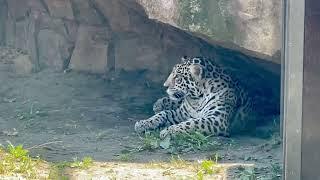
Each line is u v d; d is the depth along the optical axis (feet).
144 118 48.73
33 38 58.49
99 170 33.06
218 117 43.32
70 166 33.50
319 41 24.95
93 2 55.98
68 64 58.18
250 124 46.42
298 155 25.26
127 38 56.29
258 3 37.60
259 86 49.06
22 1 59.26
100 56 57.06
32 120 47.37
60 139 41.39
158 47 55.26
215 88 45.14
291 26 25.09
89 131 44.29
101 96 54.19
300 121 25.14
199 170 33.12
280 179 31.27
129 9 54.75
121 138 42.14
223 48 45.73
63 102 52.80
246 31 38.04
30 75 57.93
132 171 33.06
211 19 38.45
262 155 37.14
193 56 52.24
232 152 38.29
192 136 40.40
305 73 25.05
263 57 39.01
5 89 55.83
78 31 57.62
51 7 57.88
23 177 31.09
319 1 24.84
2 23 60.64
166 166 34.27
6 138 41.55
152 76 55.62
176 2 38.96
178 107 48.29
